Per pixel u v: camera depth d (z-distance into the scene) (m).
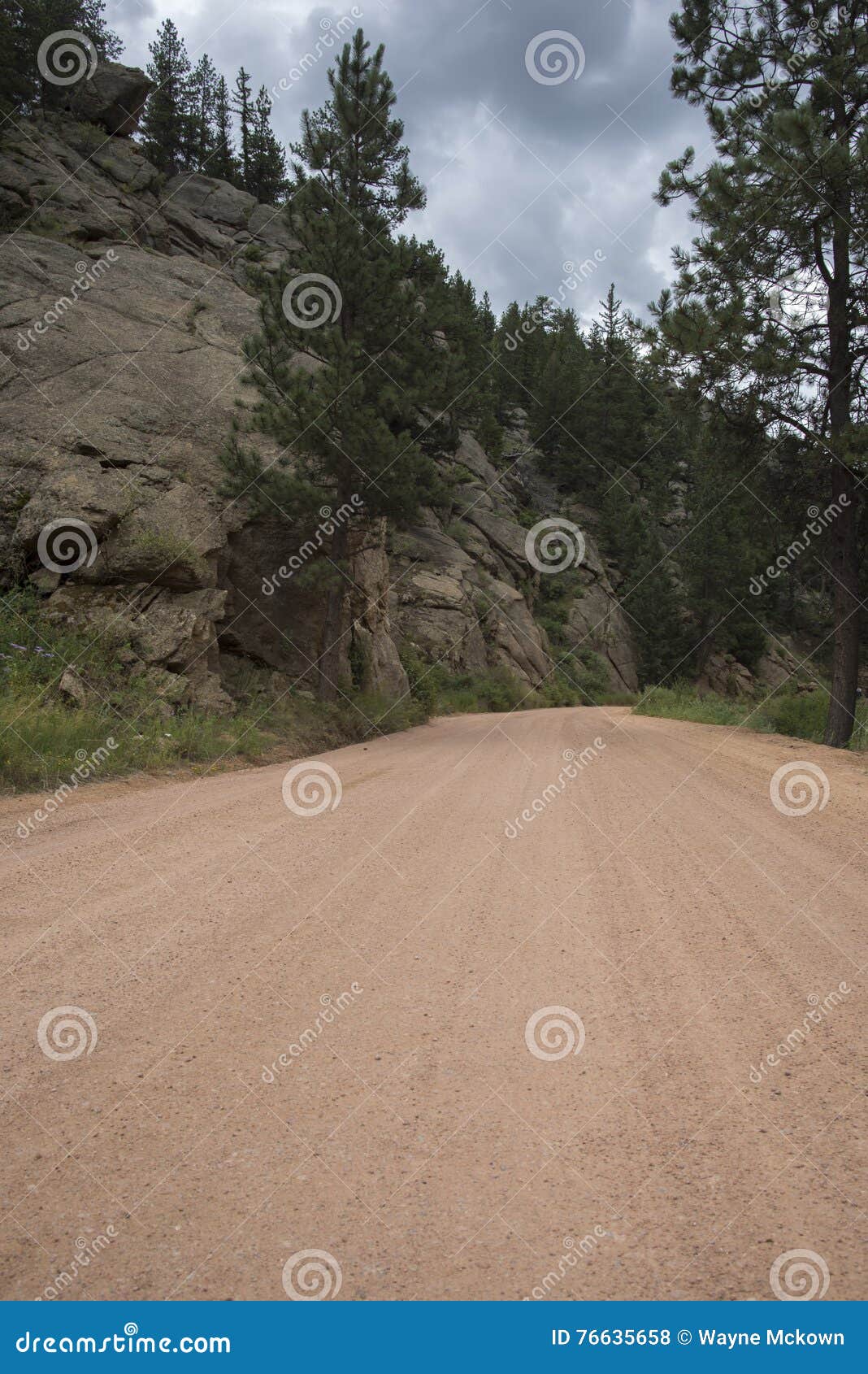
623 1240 2.16
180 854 6.31
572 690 57.72
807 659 51.16
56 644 13.39
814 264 19.66
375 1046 3.27
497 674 47.28
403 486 19.23
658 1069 3.11
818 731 20.34
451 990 3.86
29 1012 3.52
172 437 18.64
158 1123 2.71
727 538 61.50
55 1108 2.79
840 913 5.06
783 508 22.27
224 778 11.11
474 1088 2.95
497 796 9.80
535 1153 2.55
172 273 27.48
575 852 6.73
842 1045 3.32
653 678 66.69
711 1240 2.16
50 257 24.59
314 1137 2.63
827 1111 2.81
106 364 19.78
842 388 19.73
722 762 13.65
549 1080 3.02
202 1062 3.13
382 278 19.52
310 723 17.56
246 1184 2.39
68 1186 2.38
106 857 6.16
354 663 23.55
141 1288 2.01
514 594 56.22
